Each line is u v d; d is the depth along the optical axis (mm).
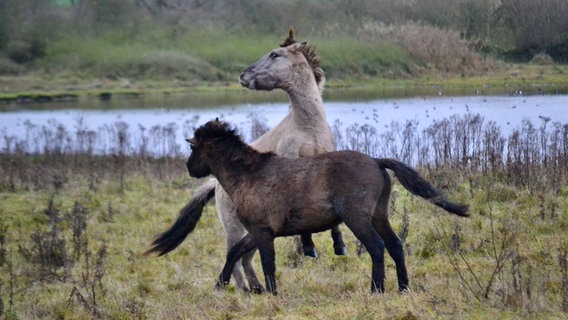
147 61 133750
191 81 129625
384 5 127625
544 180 43906
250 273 32531
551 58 111688
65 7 145625
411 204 42250
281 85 33625
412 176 26766
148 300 31641
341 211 26734
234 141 29828
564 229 34969
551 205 37938
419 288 27016
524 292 24156
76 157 68688
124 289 33656
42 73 135000
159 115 102500
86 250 38500
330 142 33719
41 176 60375
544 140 53156
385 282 28703
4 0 138750
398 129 71625
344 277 31109
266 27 137375
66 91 125688
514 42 113188
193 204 34500
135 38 139375
